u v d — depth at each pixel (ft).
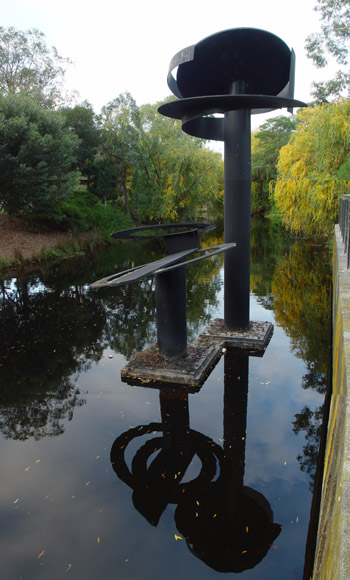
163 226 15.31
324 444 10.89
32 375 16.35
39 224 58.90
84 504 8.96
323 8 63.57
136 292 32.17
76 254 52.19
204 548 7.68
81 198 67.36
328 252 47.60
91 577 7.10
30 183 48.34
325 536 5.09
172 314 15.58
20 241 51.88
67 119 71.92
